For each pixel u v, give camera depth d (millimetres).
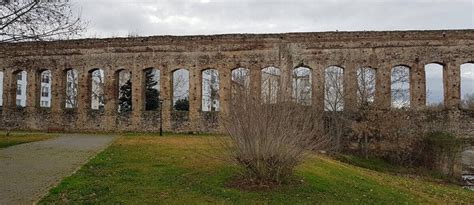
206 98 62094
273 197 14688
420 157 34938
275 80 17875
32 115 45562
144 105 44344
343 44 40906
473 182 31828
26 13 25141
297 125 16203
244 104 15984
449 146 34500
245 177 16438
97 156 21750
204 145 27719
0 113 46250
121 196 13961
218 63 42750
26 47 45750
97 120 44469
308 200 14750
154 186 15469
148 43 43938
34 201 12961
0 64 46344
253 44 42219
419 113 37531
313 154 19656
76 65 45094
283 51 41531
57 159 21078
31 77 45656
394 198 17531
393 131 35375
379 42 40406
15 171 17688
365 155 34812
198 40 43156
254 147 15672
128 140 31844
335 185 17625
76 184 15109
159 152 23688
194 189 15297
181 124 42969
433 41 39719
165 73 43531
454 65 39344
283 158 15859
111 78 44406
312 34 41344
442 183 29984
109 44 44594
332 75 40906
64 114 45031
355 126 34938
